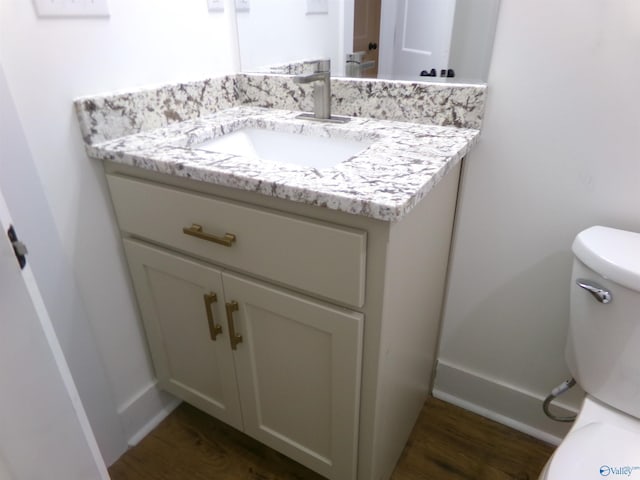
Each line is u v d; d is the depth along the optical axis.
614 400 0.88
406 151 0.86
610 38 0.81
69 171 0.92
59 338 0.97
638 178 0.87
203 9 1.12
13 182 0.81
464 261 1.15
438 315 1.22
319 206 0.68
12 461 0.51
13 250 0.44
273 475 1.16
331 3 1.08
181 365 1.17
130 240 1.04
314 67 1.17
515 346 1.19
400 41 1.03
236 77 1.27
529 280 1.09
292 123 1.10
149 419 1.29
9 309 0.44
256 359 0.97
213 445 1.24
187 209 0.86
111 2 0.91
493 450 1.21
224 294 0.91
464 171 1.05
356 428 0.88
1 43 0.76
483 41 0.93
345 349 0.79
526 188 1.00
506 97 0.94
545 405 1.06
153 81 1.05
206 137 1.05
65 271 0.95
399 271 0.76
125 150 0.89
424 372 1.23
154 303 1.10
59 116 0.87
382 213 0.62
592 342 0.87
